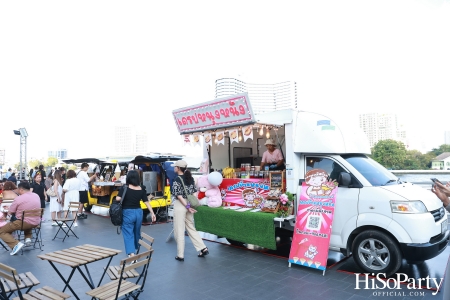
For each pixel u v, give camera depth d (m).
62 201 10.09
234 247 6.69
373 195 4.77
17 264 5.82
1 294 3.43
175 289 4.47
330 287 4.41
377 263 4.71
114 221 5.30
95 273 5.23
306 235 5.23
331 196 5.14
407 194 4.62
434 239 4.50
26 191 6.92
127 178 5.55
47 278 5.02
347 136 5.66
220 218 6.50
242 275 4.98
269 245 5.71
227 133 6.95
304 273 4.99
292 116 5.81
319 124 5.62
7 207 7.12
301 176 5.82
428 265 5.16
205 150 7.96
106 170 12.76
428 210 4.55
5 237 6.47
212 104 6.34
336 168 5.40
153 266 5.48
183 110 7.03
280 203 5.78
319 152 5.51
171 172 9.66
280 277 4.85
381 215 4.63
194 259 5.87
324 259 4.92
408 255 4.36
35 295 3.34
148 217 10.22
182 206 5.87
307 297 4.12
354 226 4.88
